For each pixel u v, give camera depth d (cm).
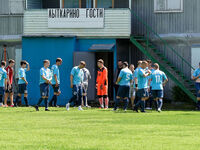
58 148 3225
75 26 8675
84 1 9219
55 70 7162
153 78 6316
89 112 6078
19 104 8300
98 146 3306
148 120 5003
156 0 8912
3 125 4531
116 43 8638
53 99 7281
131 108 6912
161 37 8888
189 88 8338
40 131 4091
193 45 8762
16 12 9281
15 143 3456
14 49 9294
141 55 8981
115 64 8575
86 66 8462
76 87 6391
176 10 8825
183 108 7288
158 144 3391
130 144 3391
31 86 8600
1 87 7175
